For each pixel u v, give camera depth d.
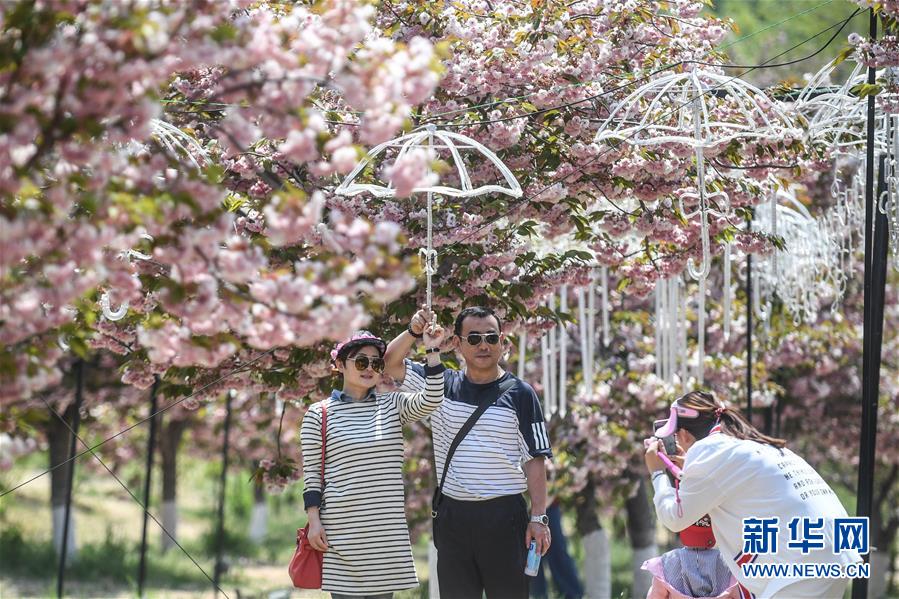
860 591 9.54
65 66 5.71
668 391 16.75
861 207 15.49
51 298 5.97
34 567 26.72
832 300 23.83
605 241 12.73
